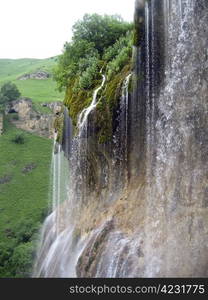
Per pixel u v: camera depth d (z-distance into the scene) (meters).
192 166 12.23
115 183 16.47
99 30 22.73
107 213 15.88
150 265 12.44
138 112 15.26
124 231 14.24
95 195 17.94
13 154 83.50
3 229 64.00
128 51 17.30
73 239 18.22
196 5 12.56
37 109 92.31
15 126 91.38
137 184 15.02
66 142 22.23
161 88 14.32
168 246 12.22
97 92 17.75
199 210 11.63
